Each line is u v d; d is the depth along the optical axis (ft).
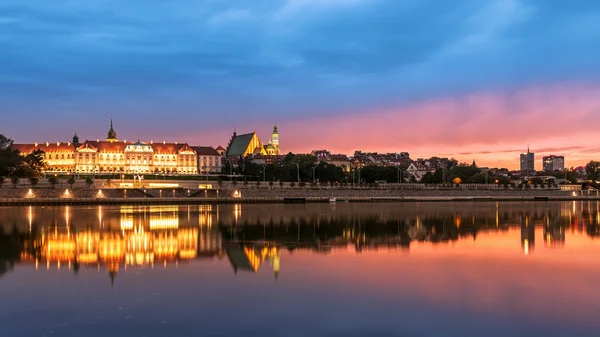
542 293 159.22
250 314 137.49
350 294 157.38
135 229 341.21
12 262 207.21
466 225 378.32
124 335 122.01
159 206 655.35
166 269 193.26
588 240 284.20
